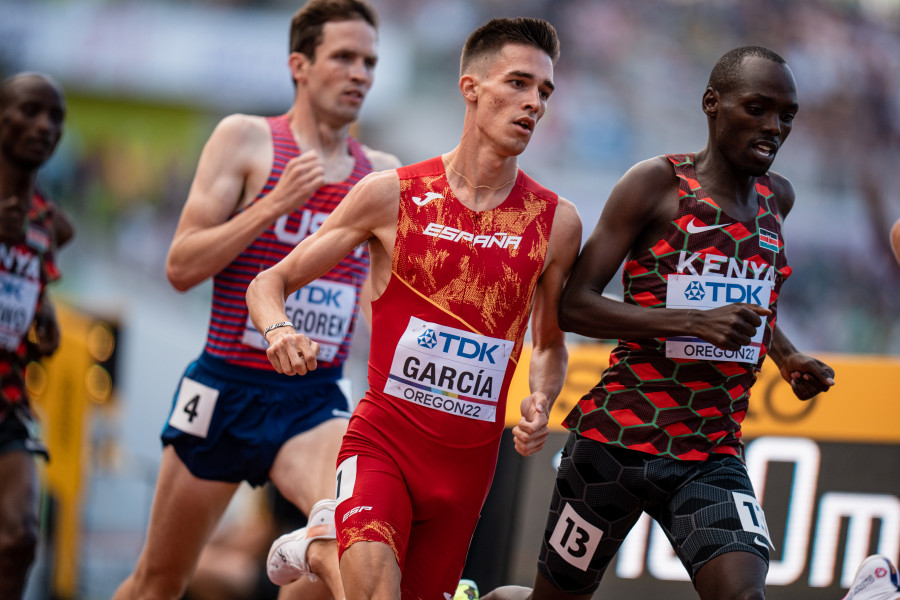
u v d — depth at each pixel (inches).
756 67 388.2
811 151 2391.7
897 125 2459.4
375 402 405.7
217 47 2297.0
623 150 2399.1
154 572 544.1
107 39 2276.1
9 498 557.9
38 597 942.4
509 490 625.6
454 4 2437.3
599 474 420.5
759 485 621.9
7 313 581.0
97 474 1018.1
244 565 748.0
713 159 408.5
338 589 450.6
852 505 622.5
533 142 2353.6
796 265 2284.7
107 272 2156.7
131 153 2285.9
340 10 530.9
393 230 400.5
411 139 2384.4
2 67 2246.6
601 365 628.1
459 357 397.1
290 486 515.8
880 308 2294.5
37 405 932.6
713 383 406.0
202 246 512.1
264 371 524.1
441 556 411.8
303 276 411.2
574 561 438.9
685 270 402.3
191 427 525.3
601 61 2442.2
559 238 412.2
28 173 595.5
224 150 531.5
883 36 2529.5
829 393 627.8
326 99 531.5
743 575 374.0
